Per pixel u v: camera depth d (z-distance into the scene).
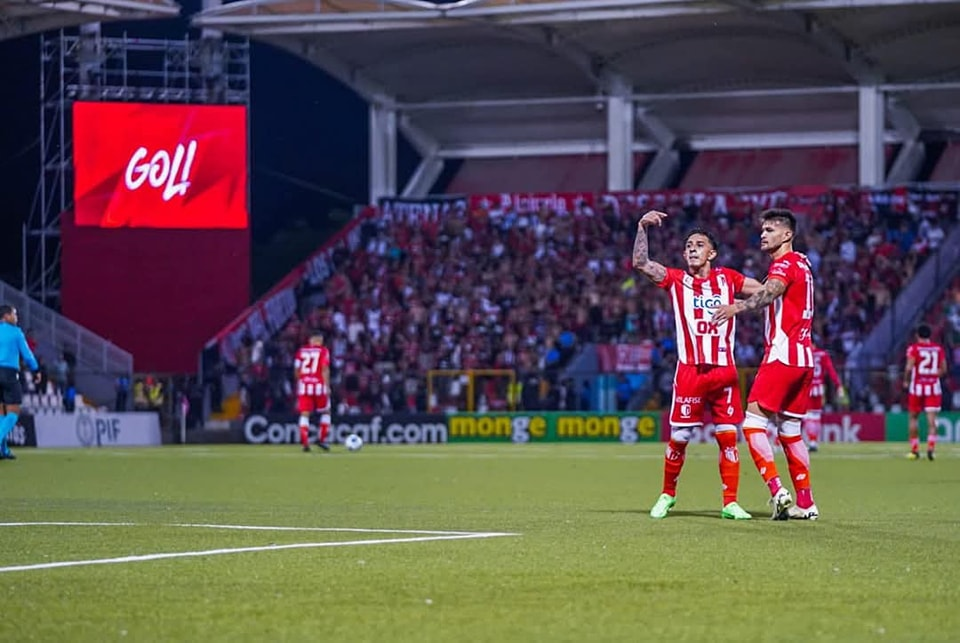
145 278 141.38
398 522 39.41
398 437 127.12
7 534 35.25
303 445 101.94
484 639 20.52
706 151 171.25
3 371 82.50
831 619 22.27
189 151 141.38
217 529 36.81
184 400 128.38
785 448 40.66
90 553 30.92
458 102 157.50
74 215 140.62
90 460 86.25
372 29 135.75
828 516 42.00
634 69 149.50
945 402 128.12
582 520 39.97
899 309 138.00
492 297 147.62
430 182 172.25
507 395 129.62
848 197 147.88
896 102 153.75
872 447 110.25
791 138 167.00
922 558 30.09
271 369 132.62
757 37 138.62
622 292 146.50
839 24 132.88
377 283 149.50
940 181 165.00
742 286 41.12
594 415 126.38
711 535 34.97
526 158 173.88
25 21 129.75
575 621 22.05
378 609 23.17
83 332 133.88
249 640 20.42
